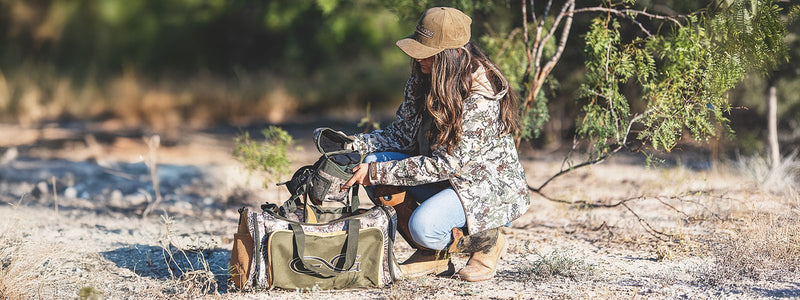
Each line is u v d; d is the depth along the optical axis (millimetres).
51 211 6531
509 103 3762
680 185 6777
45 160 10234
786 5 4914
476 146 3631
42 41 17531
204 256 4617
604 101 4984
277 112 16484
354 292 3711
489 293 3732
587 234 5207
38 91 15695
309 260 3598
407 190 3854
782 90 7684
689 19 4758
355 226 3639
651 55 4875
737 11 4402
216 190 7637
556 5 5891
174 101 15930
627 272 4160
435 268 3990
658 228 5297
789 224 4543
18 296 3639
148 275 4207
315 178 3699
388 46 15102
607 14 4941
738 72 4465
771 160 7141
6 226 5102
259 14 16797
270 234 3574
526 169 8641
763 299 3611
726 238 4715
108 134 12984
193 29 17766
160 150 11336
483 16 6094
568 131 8867
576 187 7281
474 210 3674
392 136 4020
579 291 3756
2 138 12289
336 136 3906
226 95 16328
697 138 4660
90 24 17734
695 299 3613
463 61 3588
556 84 5883
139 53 17656
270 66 18094
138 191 7809
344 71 17750
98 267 4344
